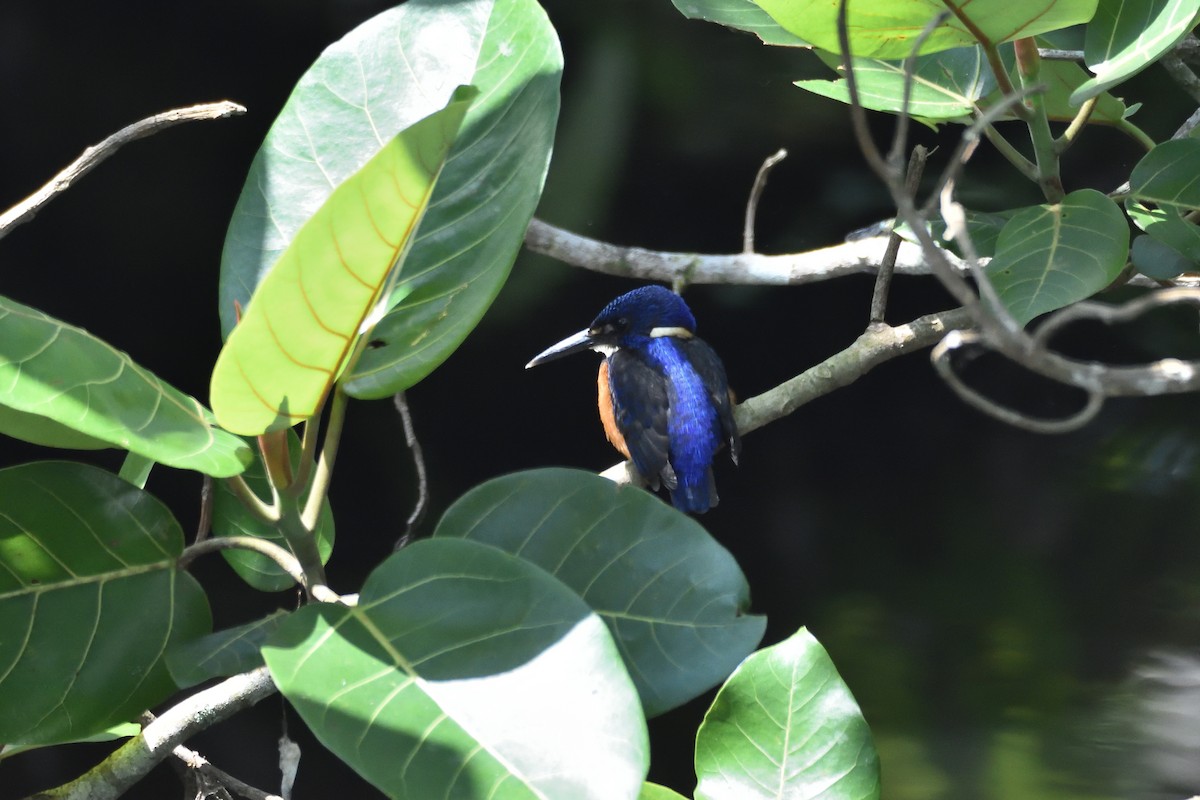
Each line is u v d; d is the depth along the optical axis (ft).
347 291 9.53
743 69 47.09
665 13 46.96
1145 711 38.11
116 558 11.85
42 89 46.29
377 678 10.07
